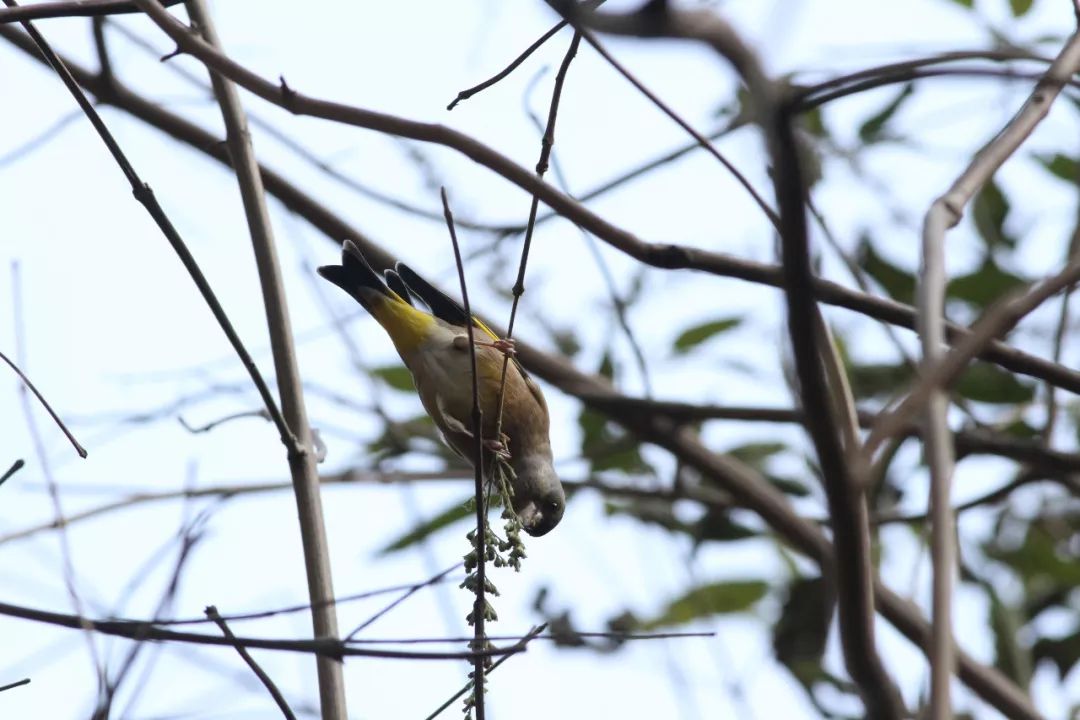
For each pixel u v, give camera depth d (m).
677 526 13.68
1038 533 12.73
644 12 3.25
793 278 3.73
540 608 11.48
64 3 7.12
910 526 12.55
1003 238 12.87
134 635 5.54
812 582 12.14
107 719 5.60
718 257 6.24
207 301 7.38
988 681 10.84
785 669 11.90
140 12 7.22
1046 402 12.20
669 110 6.37
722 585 12.43
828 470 4.12
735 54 3.35
